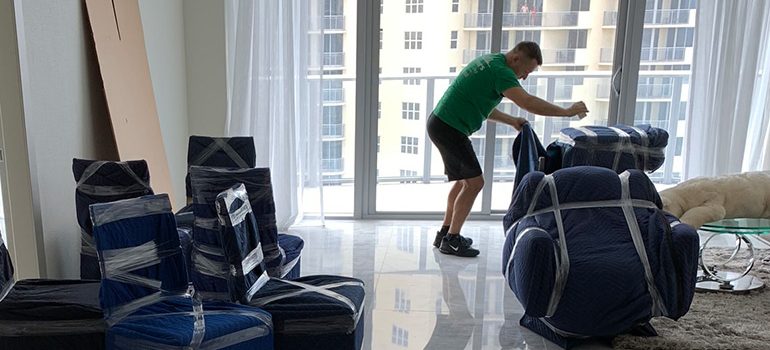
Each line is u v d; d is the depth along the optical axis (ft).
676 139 14.80
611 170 9.59
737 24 13.26
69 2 8.65
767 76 14.06
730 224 9.81
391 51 14.14
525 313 8.67
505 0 13.89
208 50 13.12
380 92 14.38
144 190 7.77
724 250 12.53
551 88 14.55
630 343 8.36
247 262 6.98
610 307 8.05
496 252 12.67
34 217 7.79
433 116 11.92
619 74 14.25
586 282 8.00
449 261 12.09
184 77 13.21
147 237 6.48
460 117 11.57
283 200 13.73
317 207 14.39
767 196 10.28
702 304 9.73
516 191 9.41
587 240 8.53
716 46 13.43
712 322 9.04
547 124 14.79
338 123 14.49
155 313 6.25
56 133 8.33
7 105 7.47
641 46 14.12
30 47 7.66
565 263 8.13
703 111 13.89
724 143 13.87
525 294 8.11
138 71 10.63
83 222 7.73
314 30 13.15
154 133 11.12
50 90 8.16
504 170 14.96
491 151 14.65
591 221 8.77
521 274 8.17
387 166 15.08
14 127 7.53
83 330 6.27
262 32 12.82
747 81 13.65
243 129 13.19
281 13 12.81
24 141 7.57
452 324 9.27
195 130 13.55
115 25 9.95
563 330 8.38
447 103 11.68
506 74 11.23
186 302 6.54
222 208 6.59
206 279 7.29
